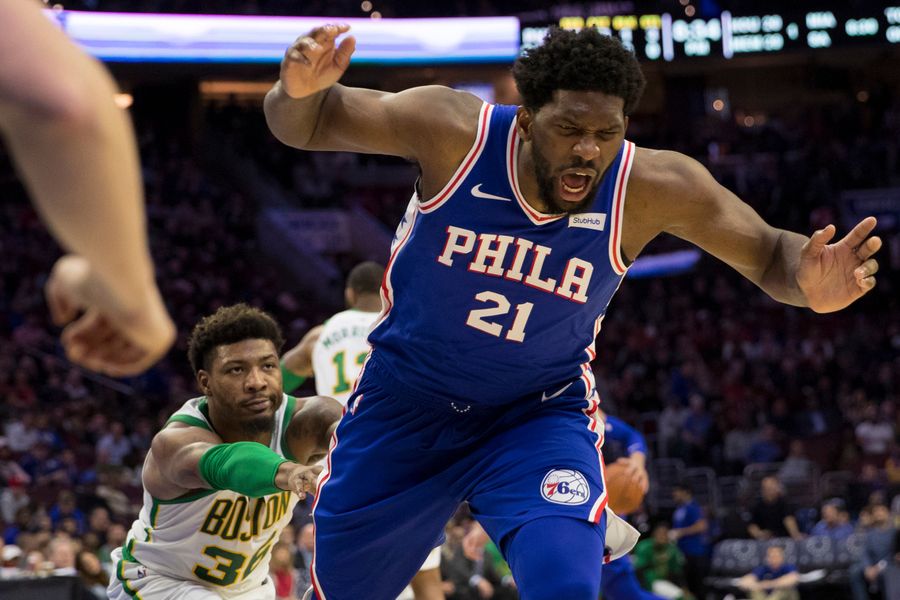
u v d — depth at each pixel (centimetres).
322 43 368
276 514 550
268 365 532
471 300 441
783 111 3938
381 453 480
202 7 3111
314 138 438
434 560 755
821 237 390
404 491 478
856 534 1738
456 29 3089
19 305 2741
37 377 2475
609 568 951
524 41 3059
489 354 450
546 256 433
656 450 2458
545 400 478
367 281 815
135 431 2286
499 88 3556
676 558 1580
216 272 3166
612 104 392
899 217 3425
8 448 2012
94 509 1717
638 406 2667
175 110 3572
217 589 562
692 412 2488
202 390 543
